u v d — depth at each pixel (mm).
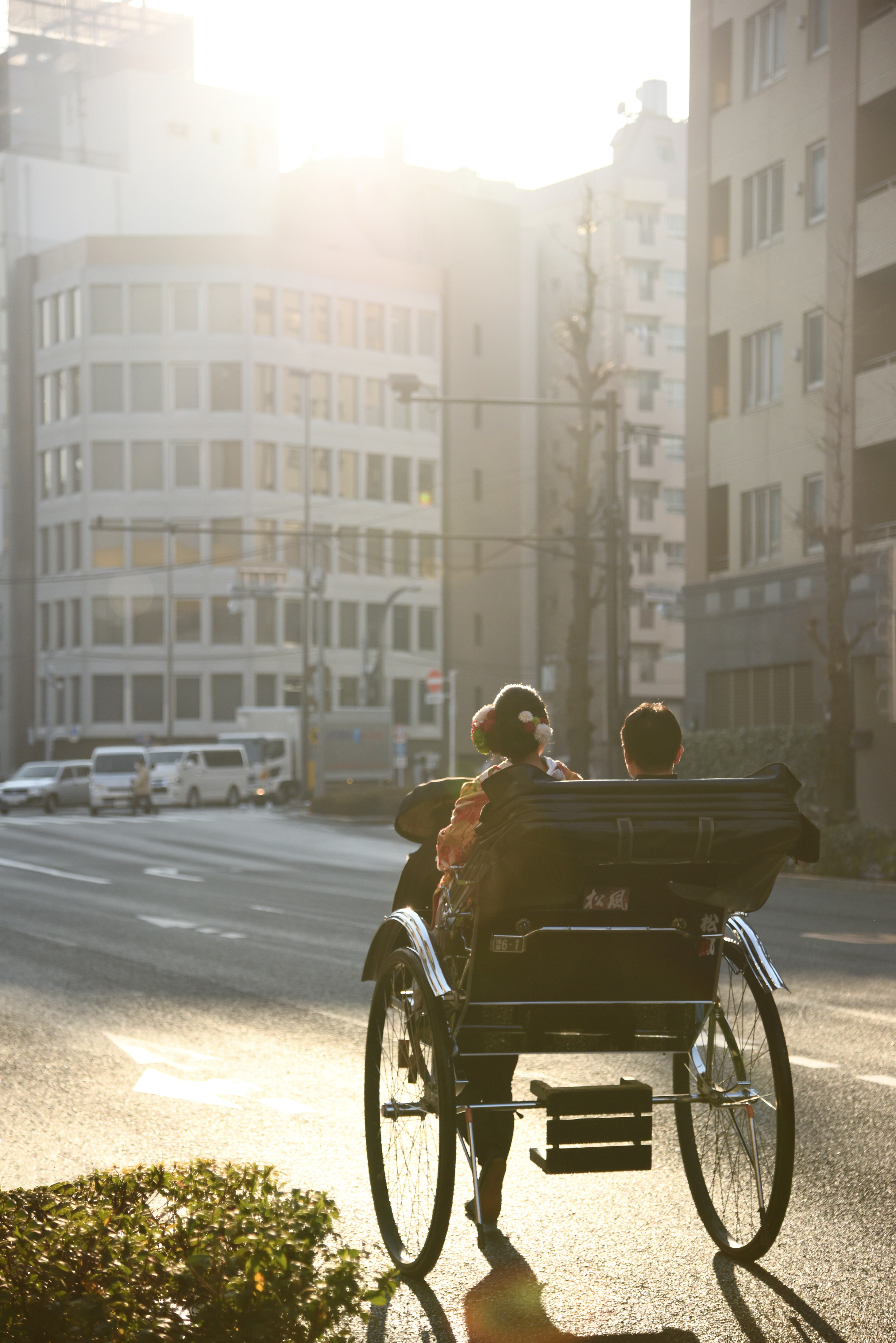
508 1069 4672
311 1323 3004
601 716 74250
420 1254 4426
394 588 78875
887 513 29844
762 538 33250
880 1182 5445
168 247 75438
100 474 75688
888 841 21484
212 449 75250
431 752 79500
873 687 29312
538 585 83125
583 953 4449
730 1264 4520
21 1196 3414
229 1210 3371
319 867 25766
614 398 30859
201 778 57031
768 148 33062
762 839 4219
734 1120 4629
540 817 4121
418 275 80625
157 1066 7941
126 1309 2830
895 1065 7785
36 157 81562
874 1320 4023
